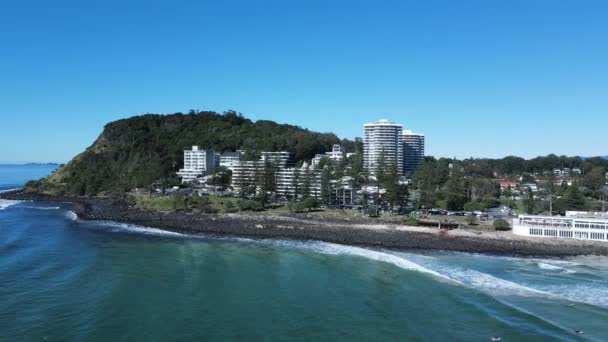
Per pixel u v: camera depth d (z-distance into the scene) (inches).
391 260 3811.5
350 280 3171.8
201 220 5959.6
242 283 3085.6
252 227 5418.3
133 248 4264.3
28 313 2434.8
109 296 2738.7
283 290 2928.2
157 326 2292.1
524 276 3287.4
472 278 3228.3
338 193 7524.6
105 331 2215.8
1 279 3056.1
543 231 4648.1
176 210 6889.8
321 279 3196.4
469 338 2169.0
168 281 3097.9
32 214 6752.0
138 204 7524.6
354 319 2415.1
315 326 2317.9
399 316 2461.9
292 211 6599.4
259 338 2165.4
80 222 5935.0
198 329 2262.6
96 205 7642.7
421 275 3304.6
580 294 2844.5
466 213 6343.5
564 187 7647.6
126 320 2362.2
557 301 2701.8
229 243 4623.5
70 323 2310.5
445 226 5265.8
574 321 2377.0
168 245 4461.1
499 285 3036.4
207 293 2842.0
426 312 2519.7
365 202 6914.4
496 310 2541.8
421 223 5462.6
